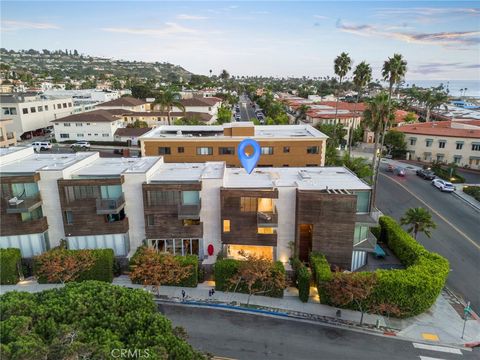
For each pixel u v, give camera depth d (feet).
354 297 83.51
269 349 76.74
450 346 78.89
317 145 163.53
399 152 255.09
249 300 93.50
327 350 76.95
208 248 105.40
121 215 107.04
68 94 430.61
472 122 265.34
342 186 105.09
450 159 236.22
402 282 84.79
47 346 40.06
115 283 99.71
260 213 99.60
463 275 106.93
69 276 90.99
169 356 45.60
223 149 162.71
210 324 84.48
